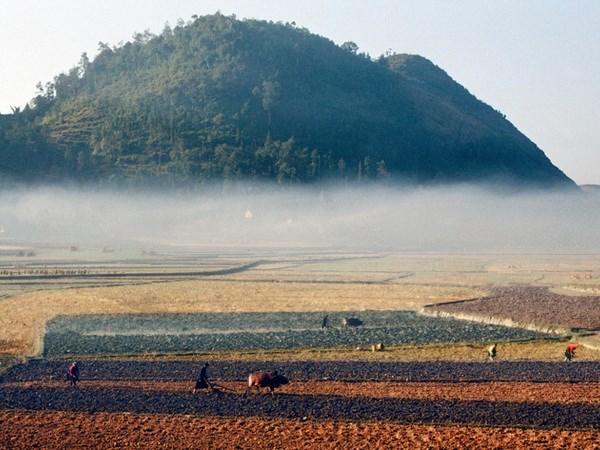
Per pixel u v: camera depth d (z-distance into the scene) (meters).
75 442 41.91
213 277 132.50
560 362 63.06
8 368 59.94
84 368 60.50
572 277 137.50
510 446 41.19
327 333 77.19
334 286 119.69
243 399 50.72
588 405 49.16
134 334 77.00
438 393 52.34
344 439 42.44
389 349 68.81
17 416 46.59
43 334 75.50
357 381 55.91
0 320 84.25
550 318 85.31
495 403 49.56
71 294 107.31
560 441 42.06
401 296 107.81
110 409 48.38
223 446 41.34
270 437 42.81
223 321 85.50
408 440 42.22
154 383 55.50
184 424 45.16
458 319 87.19
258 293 110.00
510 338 74.12
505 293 111.12
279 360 64.06
